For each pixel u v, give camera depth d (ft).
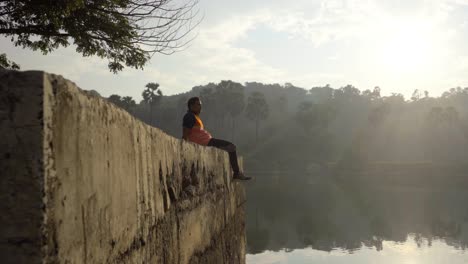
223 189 23.73
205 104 498.28
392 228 108.78
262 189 227.61
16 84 5.76
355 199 178.19
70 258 6.38
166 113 481.46
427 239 93.97
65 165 6.32
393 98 577.84
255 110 493.77
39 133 5.73
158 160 11.62
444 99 605.73
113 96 299.38
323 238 96.73
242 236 34.19
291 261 74.90
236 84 517.14
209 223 18.94
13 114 5.74
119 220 8.47
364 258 77.25
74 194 6.57
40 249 5.64
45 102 5.82
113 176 8.24
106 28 28.78
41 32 29.25
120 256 8.49
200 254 16.58
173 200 12.94
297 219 125.39
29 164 5.69
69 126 6.48
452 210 140.26
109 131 8.13
